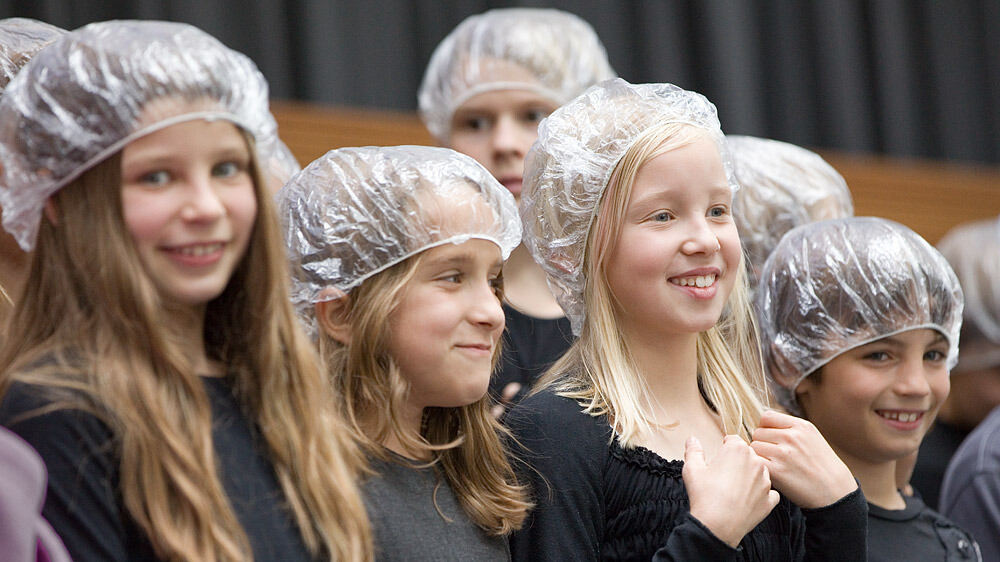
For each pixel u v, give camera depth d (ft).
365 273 8.91
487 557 8.94
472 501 9.17
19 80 7.71
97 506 7.07
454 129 16.44
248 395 8.02
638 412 9.82
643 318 9.91
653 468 9.57
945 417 16.46
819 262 11.45
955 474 13.74
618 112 10.18
